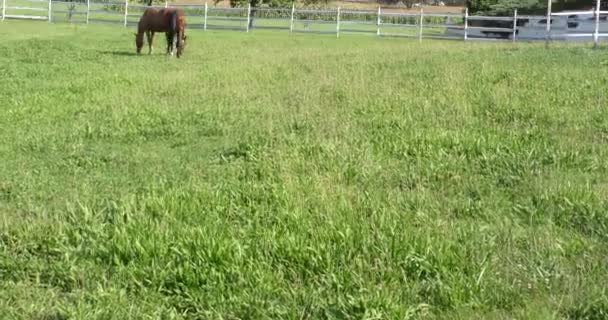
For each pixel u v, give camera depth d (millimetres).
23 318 4133
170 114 10719
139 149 8805
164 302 4289
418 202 5980
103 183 7199
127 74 15914
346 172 6926
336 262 4633
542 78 12594
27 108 11406
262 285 4340
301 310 4086
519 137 8242
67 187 7066
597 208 5648
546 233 5199
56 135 9453
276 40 29172
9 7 37594
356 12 34562
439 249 4645
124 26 34750
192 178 7059
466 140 7934
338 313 3994
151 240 4895
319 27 37438
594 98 10711
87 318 4043
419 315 3975
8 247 5160
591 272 4469
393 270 4473
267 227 5352
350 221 5273
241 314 4074
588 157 7352
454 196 6316
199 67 17578
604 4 35281
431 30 37312
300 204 5824
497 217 5695
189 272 4480
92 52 21609
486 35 33156
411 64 16031
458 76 13219
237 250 4734
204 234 4938
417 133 8352
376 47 24750
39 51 21234
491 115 9773
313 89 12609
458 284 4223
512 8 36844
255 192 6277
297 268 4574
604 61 15195
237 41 28078
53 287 4590
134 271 4582
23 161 8203
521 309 3998
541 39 30141
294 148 7906
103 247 4945
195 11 41781
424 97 11172
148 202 5879
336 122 9414
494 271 4484
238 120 10188
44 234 5316
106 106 11578
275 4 40344
